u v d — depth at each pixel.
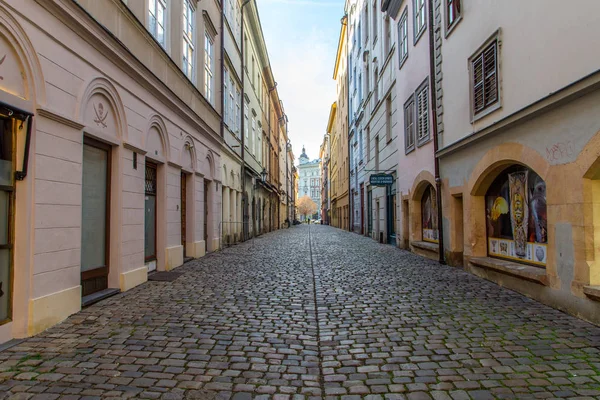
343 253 13.92
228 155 17.41
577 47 5.13
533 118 6.17
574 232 5.25
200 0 12.62
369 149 23.36
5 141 4.32
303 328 4.88
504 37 7.08
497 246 8.24
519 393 3.13
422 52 12.10
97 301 6.14
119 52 6.80
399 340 4.41
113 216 6.95
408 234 15.00
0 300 4.25
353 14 29.33
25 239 4.46
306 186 135.62
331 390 3.23
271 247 16.72
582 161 5.05
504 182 7.89
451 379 3.40
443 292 6.93
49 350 4.02
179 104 10.29
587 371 3.52
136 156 7.72
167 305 5.98
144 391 3.15
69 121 5.29
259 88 28.48
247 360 3.84
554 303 5.72
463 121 8.98
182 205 11.81
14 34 4.32
